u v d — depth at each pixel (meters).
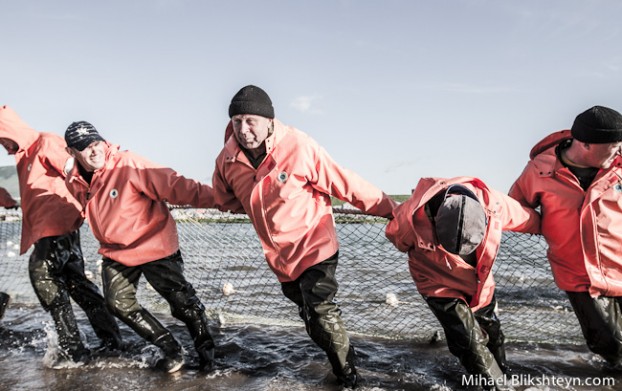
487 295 3.33
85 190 4.11
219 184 3.78
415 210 3.16
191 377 4.00
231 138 3.65
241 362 4.34
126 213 3.93
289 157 3.47
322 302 3.41
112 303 3.91
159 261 4.03
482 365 3.26
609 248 3.44
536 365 4.12
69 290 4.71
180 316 4.15
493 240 3.10
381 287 6.84
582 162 3.39
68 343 4.41
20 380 4.05
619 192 3.38
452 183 3.17
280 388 3.69
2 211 6.42
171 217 4.23
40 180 4.61
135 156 4.05
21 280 8.18
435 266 3.35
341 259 6.96
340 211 4.62
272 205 3.49
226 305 6.21
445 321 3.31
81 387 3.85
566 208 3.46
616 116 3.13
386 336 5.01
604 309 3.53
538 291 6.23
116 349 4.74
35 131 4.80
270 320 5.61
